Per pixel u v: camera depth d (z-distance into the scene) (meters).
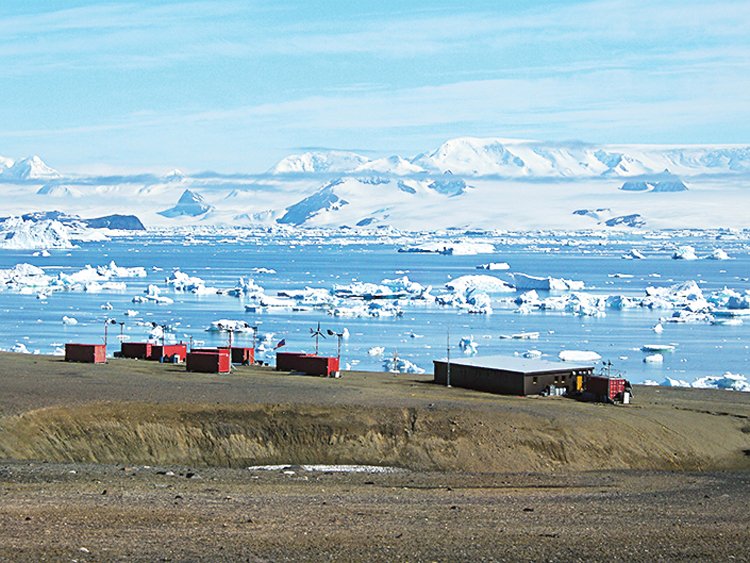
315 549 54.25
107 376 140.62
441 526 62.09
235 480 87.19
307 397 125.50
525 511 69.88
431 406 122.25
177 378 141.75
